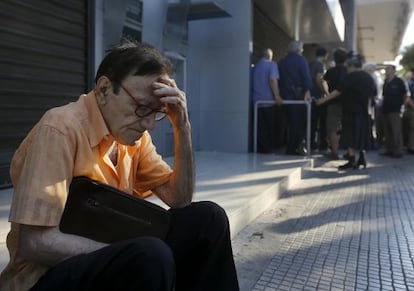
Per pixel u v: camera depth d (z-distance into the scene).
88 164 1.37
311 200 4.60
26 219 1.21
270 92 7.29
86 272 1.24
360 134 6.57
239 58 7.35
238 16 7.31
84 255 1.27
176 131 1.71
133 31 5.63
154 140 5.97
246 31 7.29
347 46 12.91
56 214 1.25
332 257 2.97
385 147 8.99
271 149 7.42
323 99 7.10
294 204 4.42
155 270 1.22
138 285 1.23
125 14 5.35
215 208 1.65
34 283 1.31
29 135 1.34
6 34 3.86
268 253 3.02
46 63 4.33
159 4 6.14
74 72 4.71
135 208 1.43
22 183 1.25
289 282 2.56
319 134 8.30
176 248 1.63
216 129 7.57
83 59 4.82
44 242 1.23
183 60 6.93
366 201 4.59
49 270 1.29
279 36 10.81
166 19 6.31
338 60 7.36
